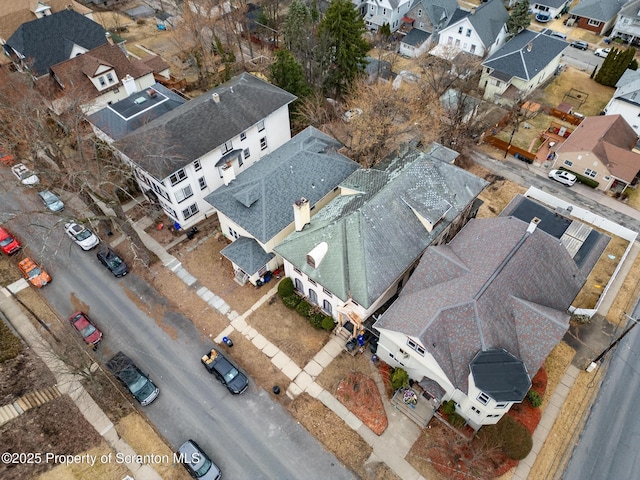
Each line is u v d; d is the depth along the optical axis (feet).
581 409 109.81
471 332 96.17
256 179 136.15
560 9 268.21
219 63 228.22
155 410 110.73
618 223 155.22
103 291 136.36
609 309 130.11
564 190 167.12
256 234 128.36
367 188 128.67
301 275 122.83
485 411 94.94
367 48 207.21
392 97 174.81
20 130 144.66
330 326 122.01
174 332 126.11
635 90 181.47
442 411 106.93
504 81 202.80
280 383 114.93
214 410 110.63
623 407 110.22
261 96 159.02
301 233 123.95
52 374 115.34
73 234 147.64
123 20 280.31
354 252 113.09
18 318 128.47
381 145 163.12
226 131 147.64
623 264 141.59
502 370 90.63
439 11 253.03
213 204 135.44
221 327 126.82
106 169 139.03
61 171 136.15
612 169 158.92
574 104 207.21
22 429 104.88
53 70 183.21
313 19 230.27
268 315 128.98
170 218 154.92
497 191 166.61
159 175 131.34
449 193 129.29
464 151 181.47
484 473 99.30
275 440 105.40
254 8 268.41
